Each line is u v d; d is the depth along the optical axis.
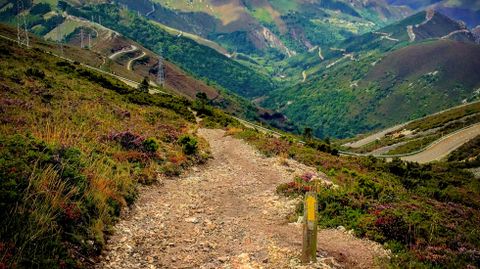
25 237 8.86
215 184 19.78
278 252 11.51
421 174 35.25
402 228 14.05
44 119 21.41
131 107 39.97
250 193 18.70
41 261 8.55
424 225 14.73
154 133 27.84
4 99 23.36
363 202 16.58
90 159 15.49
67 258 9.18
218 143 34.41
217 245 12.10
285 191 18.44
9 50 52.78
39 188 10.59
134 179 17.11
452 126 131.88
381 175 30.14
